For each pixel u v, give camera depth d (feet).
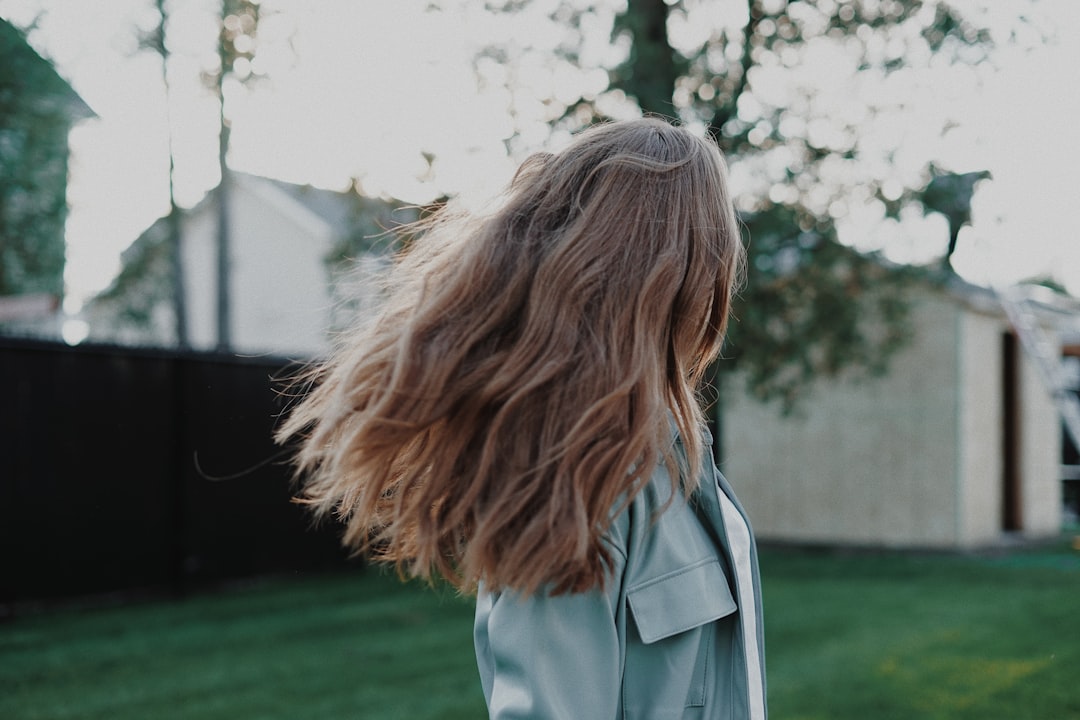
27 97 33.76
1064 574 25.29
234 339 68.23
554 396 2.92
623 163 3.23
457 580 3.13
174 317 39.70
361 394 3.23
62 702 12.44
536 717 2.67
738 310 22.90
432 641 16.42
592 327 3.00
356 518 3.29
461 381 2.99
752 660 3.30
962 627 17.61
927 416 30.91
